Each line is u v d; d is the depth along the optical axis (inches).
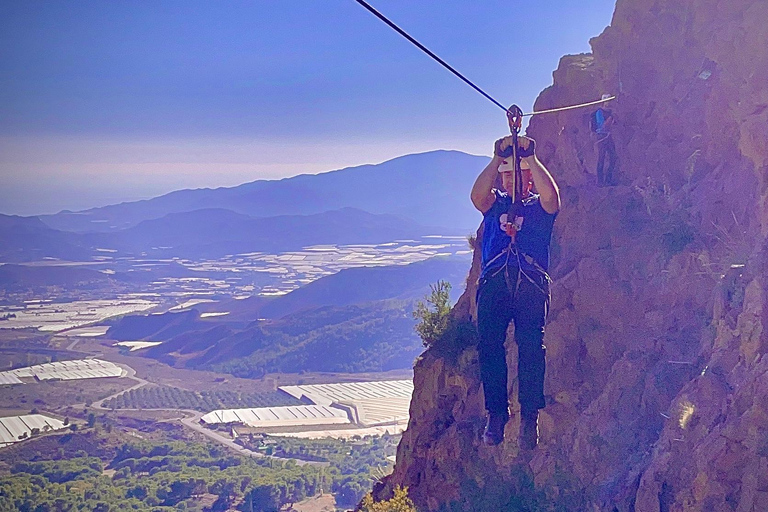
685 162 792.3
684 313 694.5
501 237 315.6
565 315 768.3
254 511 2859.3
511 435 752.3
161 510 2874.0
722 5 813.9
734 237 683.4
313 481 3058.6
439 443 829.8
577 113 896.3
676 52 853.8
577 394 730.8
